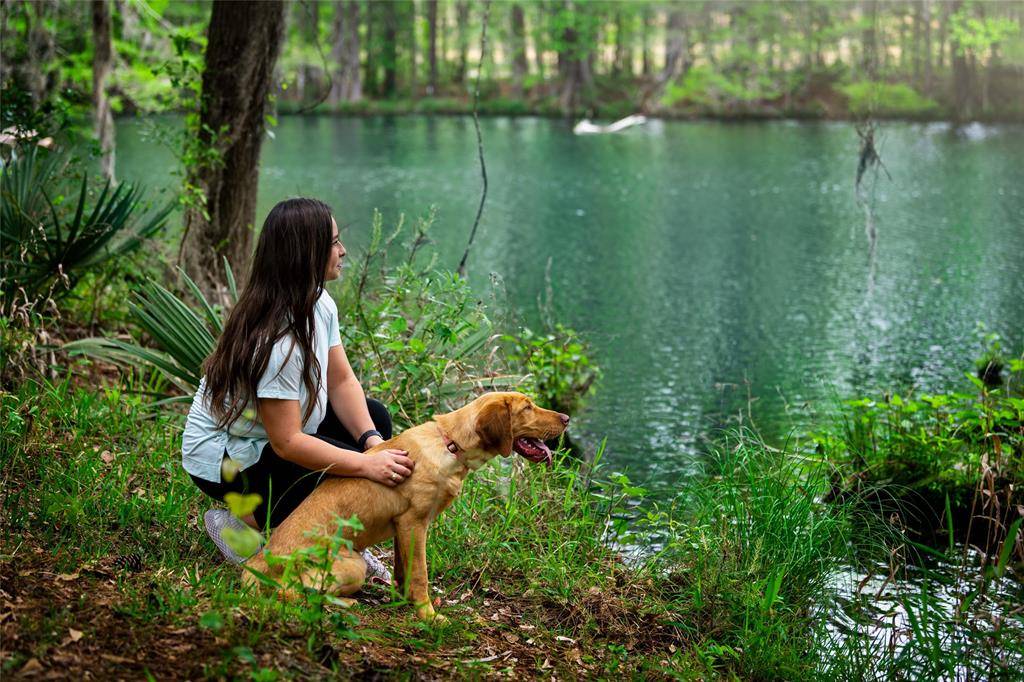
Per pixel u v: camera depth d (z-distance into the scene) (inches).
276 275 122.5
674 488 207.8
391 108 2023.9
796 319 442.6
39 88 419.8
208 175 271.6
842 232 681.0
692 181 956.0
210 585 119.1
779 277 539.5
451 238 639.8
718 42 1926.7
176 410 199.6
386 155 1151.6
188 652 101.7
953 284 515.8
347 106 1989.4
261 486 128.2
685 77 1926.7
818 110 1780.3
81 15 504.1
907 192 857.5
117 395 191.0
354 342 193.2
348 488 122.7
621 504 201.6
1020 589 181.8
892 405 260.2
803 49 1865.2
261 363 120.6
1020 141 1289.4
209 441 126.4
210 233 272.4
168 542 137.1
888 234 669.9
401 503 124.4
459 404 198.4
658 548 183.5
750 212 773.3
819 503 199.3
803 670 141.4
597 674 127.9
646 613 152.0
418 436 126.8
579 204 808.9
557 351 308.3
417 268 222.1
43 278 225.0
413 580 126.9
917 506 220.7
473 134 1478.8
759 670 139.6
